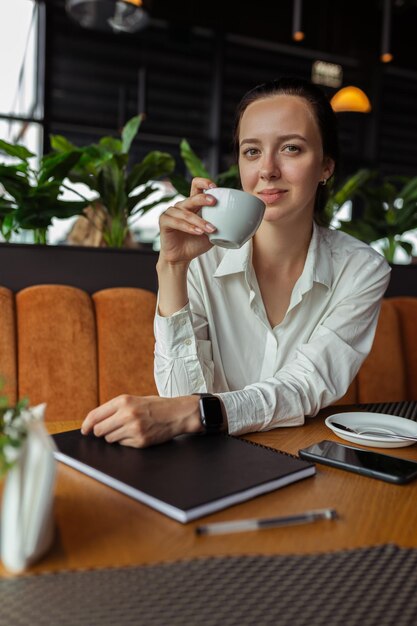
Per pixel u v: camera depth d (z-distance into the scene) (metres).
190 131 6.43
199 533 0.56
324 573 0.50
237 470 0.71
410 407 1.18
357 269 1.24
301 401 1.00
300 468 0.72
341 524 0.60
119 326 1.72
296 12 3.79
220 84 6.38
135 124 2.32
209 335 1.29
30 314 1.64
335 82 7.02
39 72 5.38
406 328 2.07
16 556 0.48
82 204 1.95
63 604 0.44
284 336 1.27
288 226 1.19
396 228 2.79
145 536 0.56
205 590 0.47
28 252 1.84
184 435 0.85
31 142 5.41
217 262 1.29
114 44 5.94
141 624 0.42
